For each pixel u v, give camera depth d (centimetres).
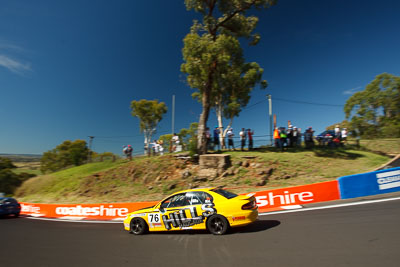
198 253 541
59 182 2306
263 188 1307
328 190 991
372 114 2689
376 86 2686
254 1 1733
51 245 755
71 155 3531
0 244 813
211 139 1966
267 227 698
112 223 1107
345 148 1812
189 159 1783
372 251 443
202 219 691
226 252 527
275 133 1845
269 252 496
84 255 615
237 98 2859
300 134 1952
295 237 576
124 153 2403
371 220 642
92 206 1355
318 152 1722
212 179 1545
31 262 590
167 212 743
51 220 1345
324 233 582
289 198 1012
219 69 1795
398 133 2245
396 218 629
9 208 1485
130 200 1526
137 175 1825
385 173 985
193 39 1706
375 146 1825
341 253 449
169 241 671
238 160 1655
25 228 1117
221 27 1916
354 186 973
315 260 430
